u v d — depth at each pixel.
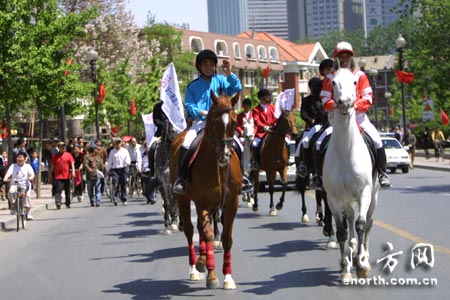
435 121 60.75
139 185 30.89
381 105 143.88
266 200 23.86
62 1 50.22
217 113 9.63
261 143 18.94
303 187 16.88
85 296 10.12
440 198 22.17
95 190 26.97
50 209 26.53
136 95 57.75
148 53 62.81
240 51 110.38
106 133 59.34
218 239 13.61
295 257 12.27
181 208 10.80
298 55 125.12
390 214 17.88
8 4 26.50
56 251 14.92
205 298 9.52
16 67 26.05
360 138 10.07
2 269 13.03
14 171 19.91
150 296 9.85
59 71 27.64
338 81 9.65
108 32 56.28
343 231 10.02
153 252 13.75
